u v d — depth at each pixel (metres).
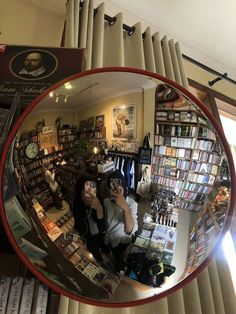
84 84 0.53
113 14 1.24
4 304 0.44
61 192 0.48
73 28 0.88
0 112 0.50
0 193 0.43
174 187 0.53
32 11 0.93
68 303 0.55
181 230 0.51
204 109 0.58
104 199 0.50
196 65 1.49
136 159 0.53
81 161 0.50
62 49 0.58
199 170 0.55
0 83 0.53
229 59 1.56
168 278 0.48
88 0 1.03
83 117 0.52
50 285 0.44
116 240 0.49
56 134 0.49
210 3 1.22
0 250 0.48
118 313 0.61
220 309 0.75
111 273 0.47
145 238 0.50
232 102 1.52
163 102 0.58
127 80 0.57
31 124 0.47
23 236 0.44
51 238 0.46
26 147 0.46
